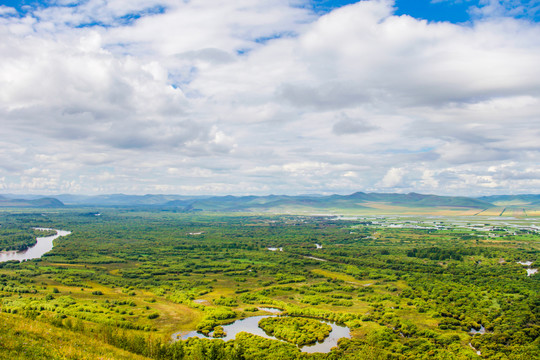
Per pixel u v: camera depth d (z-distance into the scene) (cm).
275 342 12900
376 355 11650
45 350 6150
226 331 14538
